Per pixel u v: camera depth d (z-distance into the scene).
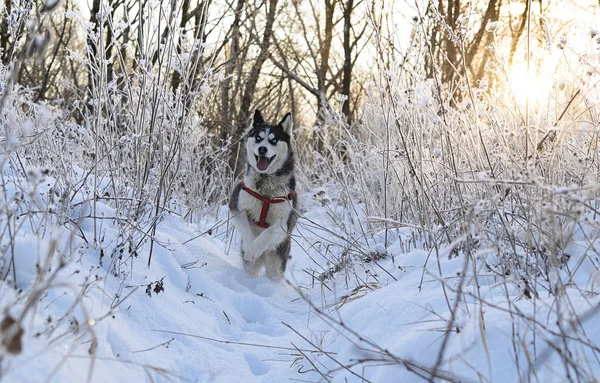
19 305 2.31
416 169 4.95
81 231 3.50
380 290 3.81
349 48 15.87
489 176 3.75
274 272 5.50
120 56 4.65
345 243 5.49
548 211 2.52
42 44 2.15
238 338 3.69
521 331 2.48
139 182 4.57
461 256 3.96
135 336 2.98
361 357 2.93
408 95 4.64
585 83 3.52
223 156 8.38
